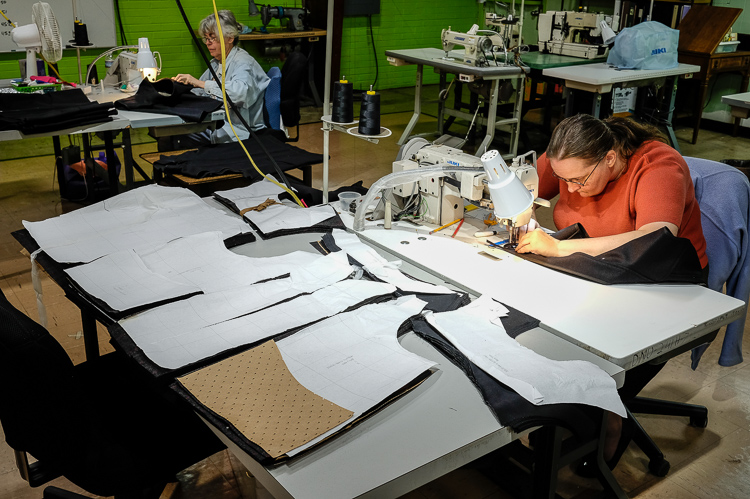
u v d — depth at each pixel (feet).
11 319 4.33
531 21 26.99
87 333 7.52
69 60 19.20
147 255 6.33
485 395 4.35
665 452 7.64
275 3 23.65
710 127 23.15
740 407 8.50
